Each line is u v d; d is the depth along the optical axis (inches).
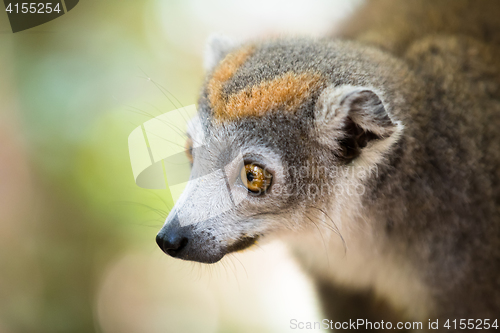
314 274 53.6
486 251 51.8
